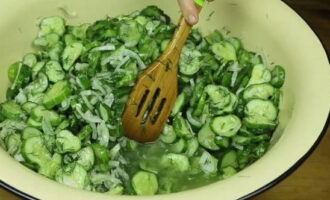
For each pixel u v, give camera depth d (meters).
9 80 0.74
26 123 0.67
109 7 0.82
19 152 0.63
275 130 0.68
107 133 0.66
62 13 0.80
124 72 0.70
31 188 0.51
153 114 0.67
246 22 0.77
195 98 0.70
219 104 0.70
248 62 0.76
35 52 0.78
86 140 0.65
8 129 0.67
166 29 0.76
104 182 0.63
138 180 0.64
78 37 0.78
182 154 0.67
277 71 0.71
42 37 0.77
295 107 0.64
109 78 0.70
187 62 0.72
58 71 0.72
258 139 0.67
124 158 0.68
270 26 0.74
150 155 0.69
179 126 0.69
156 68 0.66
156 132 0.68
